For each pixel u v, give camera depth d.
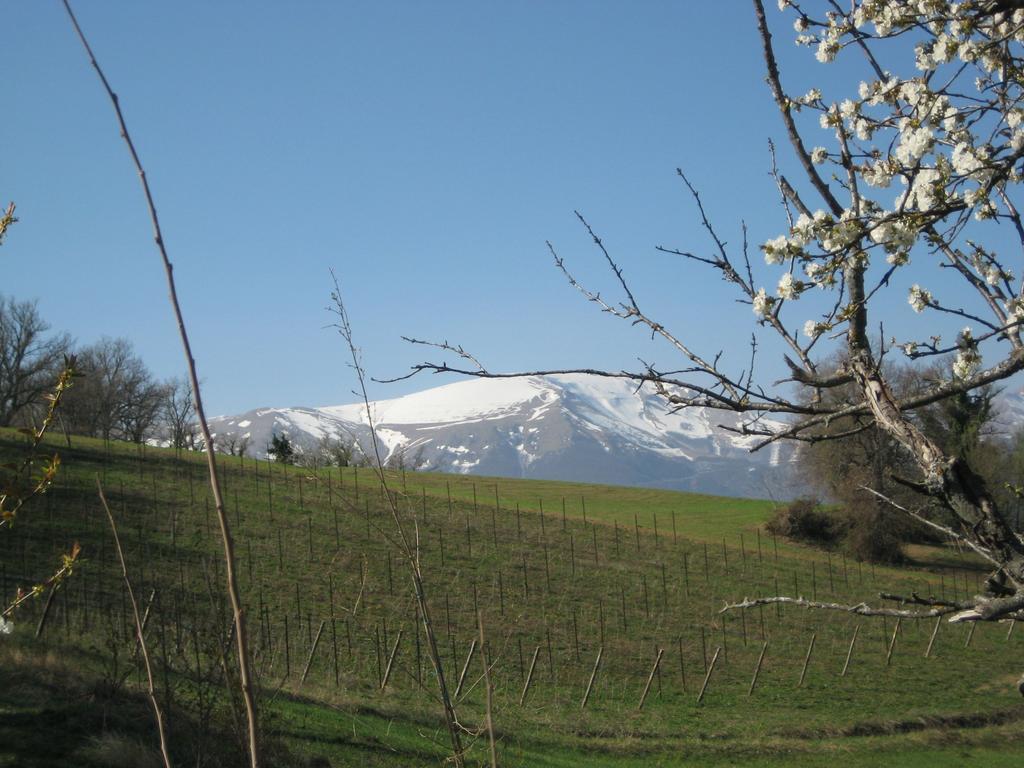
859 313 3.64
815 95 4.27
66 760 10.88
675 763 21.06
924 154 3.90
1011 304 3.83
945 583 42.22
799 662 32.84
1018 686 3.20
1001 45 3.94
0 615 5.46
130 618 21.56
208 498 40.66
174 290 2.42
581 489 72.94
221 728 9.54
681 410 3.75
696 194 3.90
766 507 64.44
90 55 2.40
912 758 23.19
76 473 40.34
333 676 23.42
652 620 36.12
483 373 3.81
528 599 36.22
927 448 3.23
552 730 21.88
